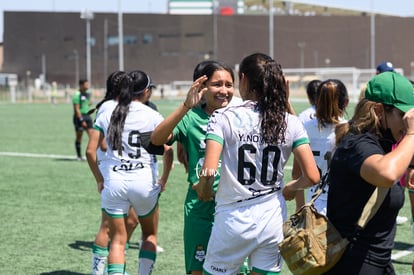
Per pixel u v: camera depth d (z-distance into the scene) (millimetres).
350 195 3990
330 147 6676
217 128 4652
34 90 83625
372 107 3975
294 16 92625
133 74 6656
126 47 93000
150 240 6672
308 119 6895
